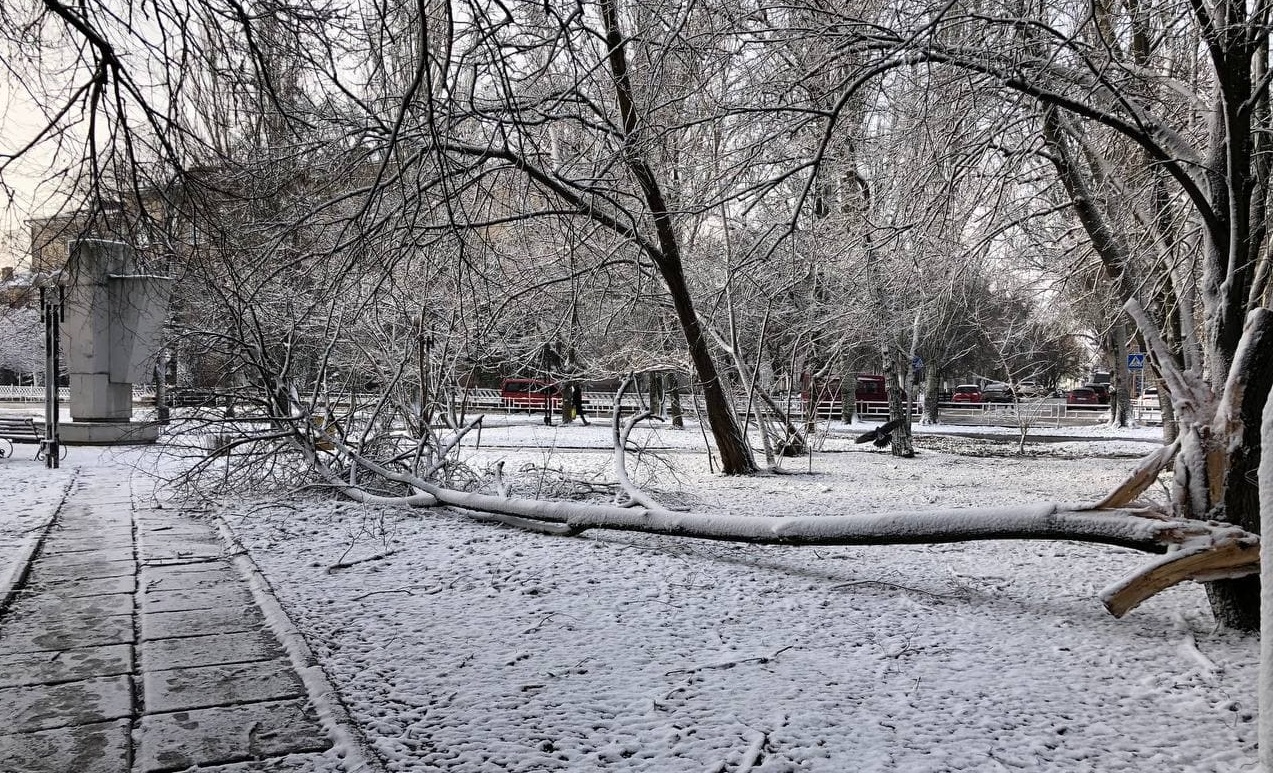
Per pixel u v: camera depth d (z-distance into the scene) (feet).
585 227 36.86
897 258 42.09
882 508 38.60
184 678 16.14
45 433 56.24
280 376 39.45
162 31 21.66
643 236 37.81
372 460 40.24
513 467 55.47
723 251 55.52
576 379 54.19
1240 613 19.61
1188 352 26.07
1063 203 33.47
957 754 13.17
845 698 15.49
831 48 26.43
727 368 57.72
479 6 18.76
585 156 34.32
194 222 24.98
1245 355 19.54
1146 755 13.32
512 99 21.40
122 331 63.41
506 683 15.85
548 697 15.16
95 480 47.67
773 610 21.59
